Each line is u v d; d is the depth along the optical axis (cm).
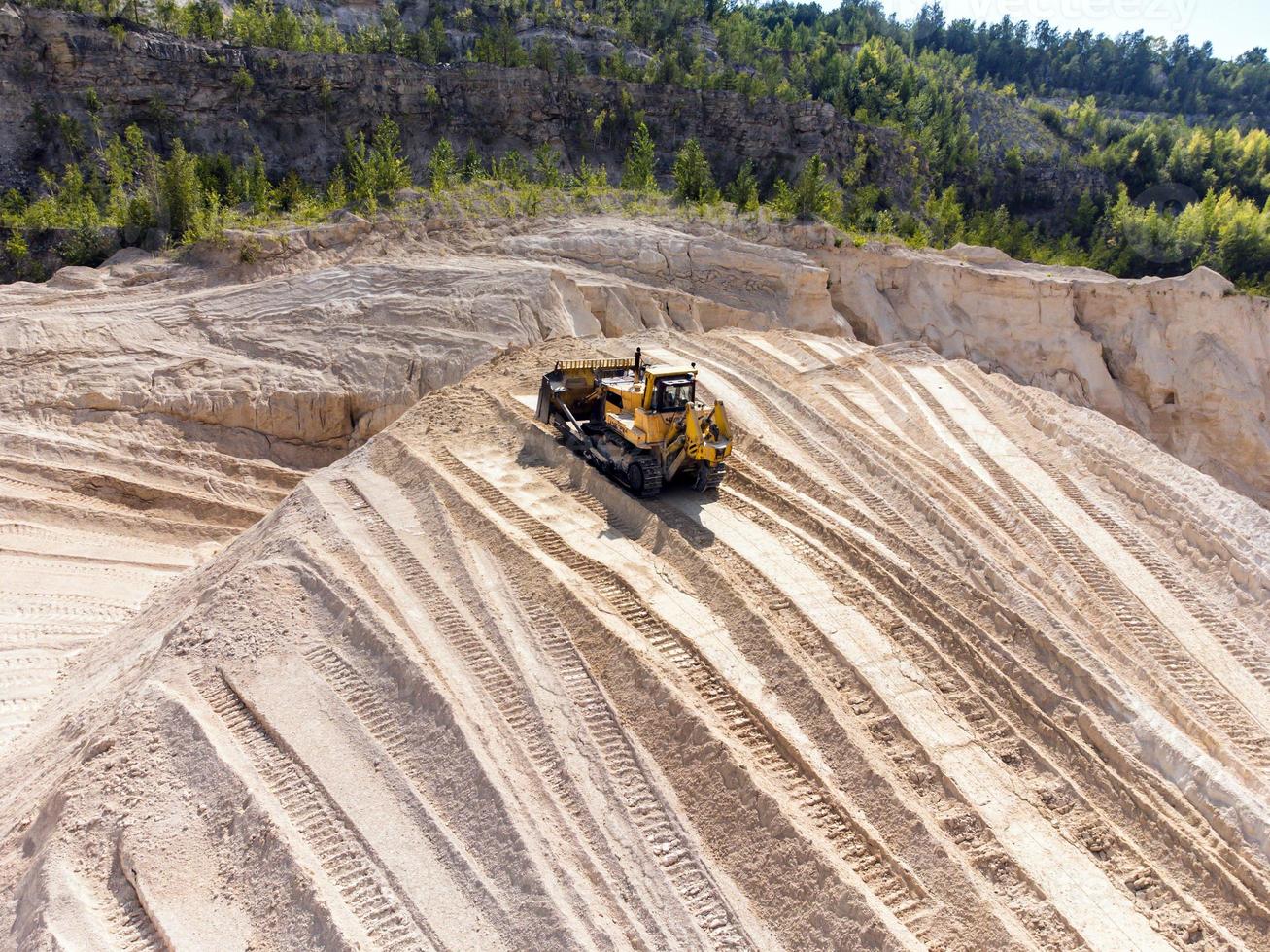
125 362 2861
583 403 1961
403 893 995
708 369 2456
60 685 1758
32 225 3725
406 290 3316
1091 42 12444
